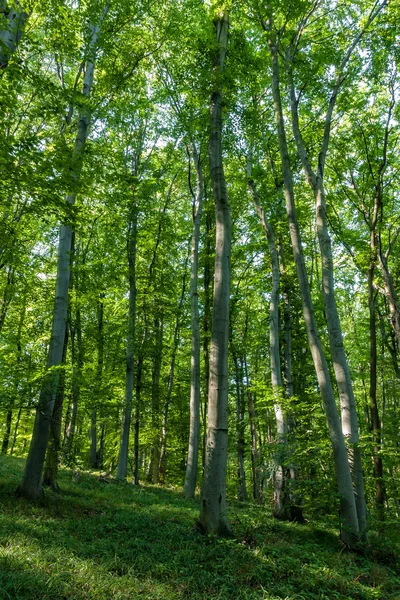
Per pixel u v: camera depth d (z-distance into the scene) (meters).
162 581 5.04
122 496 11.20
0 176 6.50
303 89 11.04
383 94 13.67
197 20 12.59
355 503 8.55
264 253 19.25
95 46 9.51
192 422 14.79
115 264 16.78
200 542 6.75
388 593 6.02
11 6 7.23
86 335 19.92
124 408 15.27
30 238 14.74
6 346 18.03
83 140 9.68
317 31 11.94
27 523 6.31
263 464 11.20
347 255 18.23
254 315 23.58
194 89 10.55
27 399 8.51
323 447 8.91
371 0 11.16
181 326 21.95
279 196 16.23
